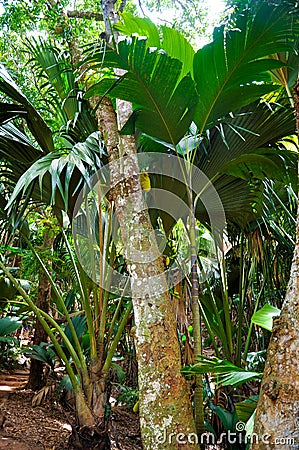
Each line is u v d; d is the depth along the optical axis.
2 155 2.80
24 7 4.79
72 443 2.91
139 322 1.98
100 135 2.63
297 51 2.16
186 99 2.09
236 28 1.91
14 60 5.48
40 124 2.80
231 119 2.54
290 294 1.45
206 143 2.63
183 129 2.27
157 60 1.90
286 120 2.52
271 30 1.90
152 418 1.83
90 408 2.96
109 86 2.08
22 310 5.42
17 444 3.10
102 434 2.91
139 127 2.31
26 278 6.16
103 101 2.52
